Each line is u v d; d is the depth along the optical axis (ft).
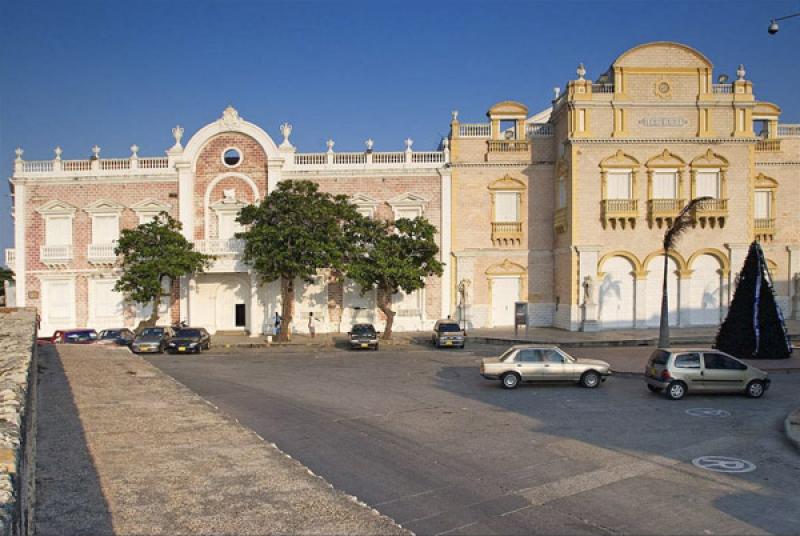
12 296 149.69
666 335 97.19
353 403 64.03
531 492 37.14
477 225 143.84
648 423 55.01
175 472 29.86
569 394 68.95
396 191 143.64
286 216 124.16
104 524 23.81
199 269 135.64
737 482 39.06
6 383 28.07
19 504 17.58
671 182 132.36
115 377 55.57
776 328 91.66
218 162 143.43
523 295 143.84
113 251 141.49
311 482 29.07
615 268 132.67
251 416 57.77
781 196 144.66
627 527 31.99
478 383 76.69
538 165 143.84
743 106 132.57
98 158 144.97
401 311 143.54
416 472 40.98
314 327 136.77
